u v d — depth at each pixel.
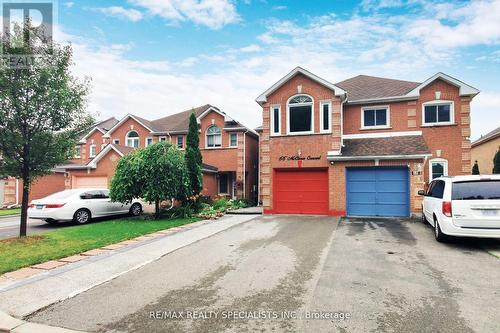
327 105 14.62
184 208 14.38
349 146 15.08
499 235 7.52
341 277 5.66
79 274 5.96
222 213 14.85
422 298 4.68
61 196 13.48
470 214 7.71
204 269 6.26
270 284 5.35
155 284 5.42
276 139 15.16
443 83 15.62
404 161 13.24
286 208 14.98
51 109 8.81
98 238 9.18
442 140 15.52
